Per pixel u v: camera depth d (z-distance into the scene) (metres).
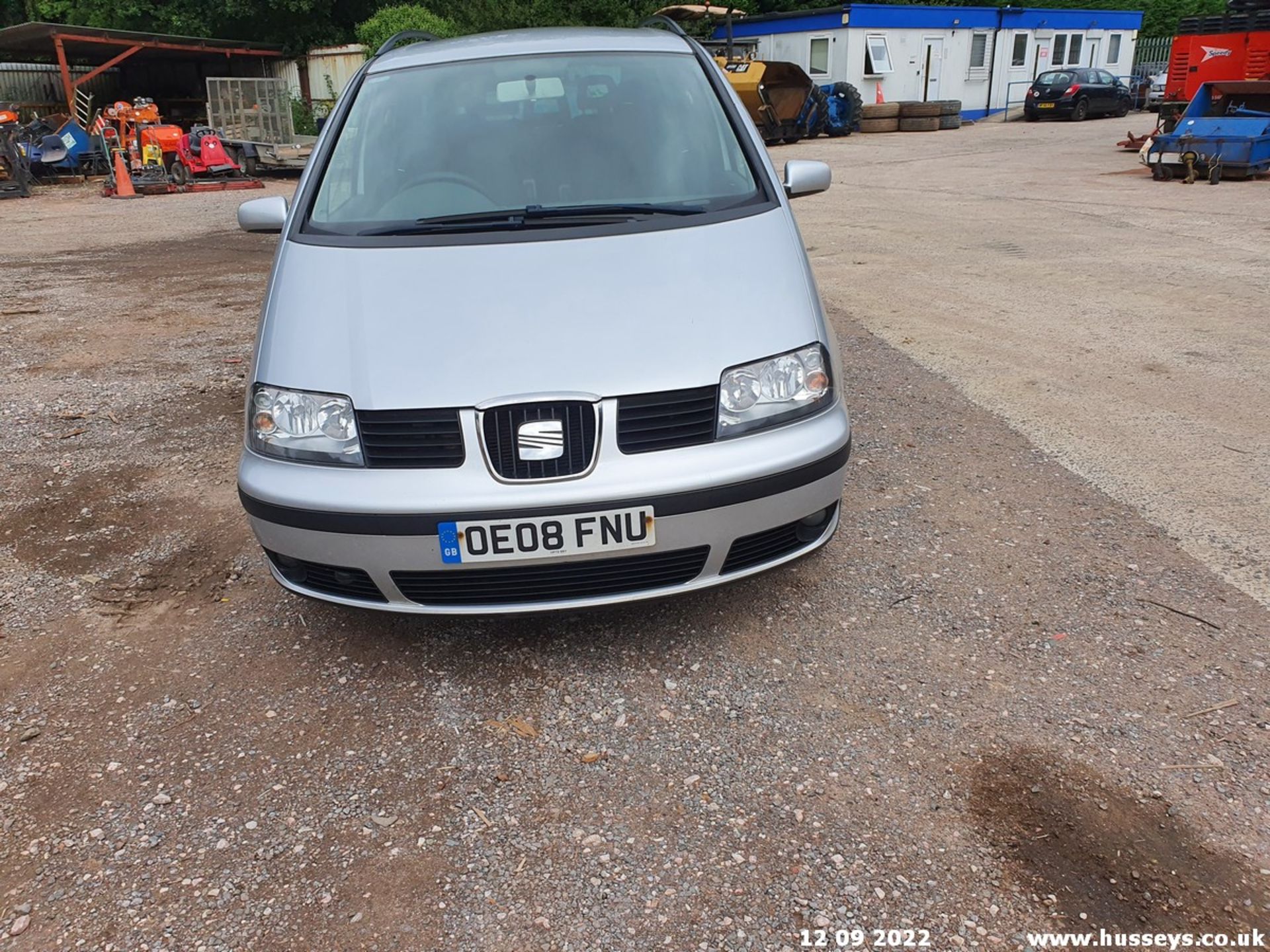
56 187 20.05
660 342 2.68
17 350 6.87
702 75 3.82
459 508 2.53
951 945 1.97
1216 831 2.22
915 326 6.68
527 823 2.33
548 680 2.86
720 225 3.07
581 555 2.59
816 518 2.91
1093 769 2.42
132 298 8.66
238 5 28.53
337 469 2.63
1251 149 13.39
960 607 3.17
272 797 2.44
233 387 5.86
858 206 12.54
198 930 2.06
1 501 4.27
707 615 3.16
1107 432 4.64
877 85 28.92
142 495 4.29
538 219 3.18
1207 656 2.87
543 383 2.57
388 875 2.19
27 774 2.54
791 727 2.62
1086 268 8.37
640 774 2.47
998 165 17.20
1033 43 31.89
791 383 2.77
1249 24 16.31
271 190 18.61
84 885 2.18
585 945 2.00
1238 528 3.64
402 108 3.69
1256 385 5.25
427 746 2.61
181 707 2.80
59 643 3.15
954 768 2.45
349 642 3.10
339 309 2.83
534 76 3.76
